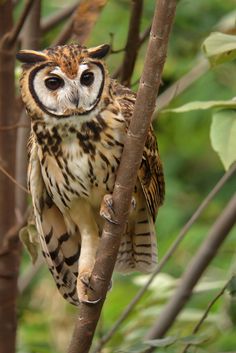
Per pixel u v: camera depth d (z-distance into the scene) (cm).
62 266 1102
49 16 1442
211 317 1230
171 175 1784
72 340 966
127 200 922
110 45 1048
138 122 903
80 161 1038
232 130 966
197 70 1326
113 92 1038
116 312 1384
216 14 1512
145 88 891
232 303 1185
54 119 1030
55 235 1095
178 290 1221
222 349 1245
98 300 952
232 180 1788
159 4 865
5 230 1163
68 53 1029
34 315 1402
